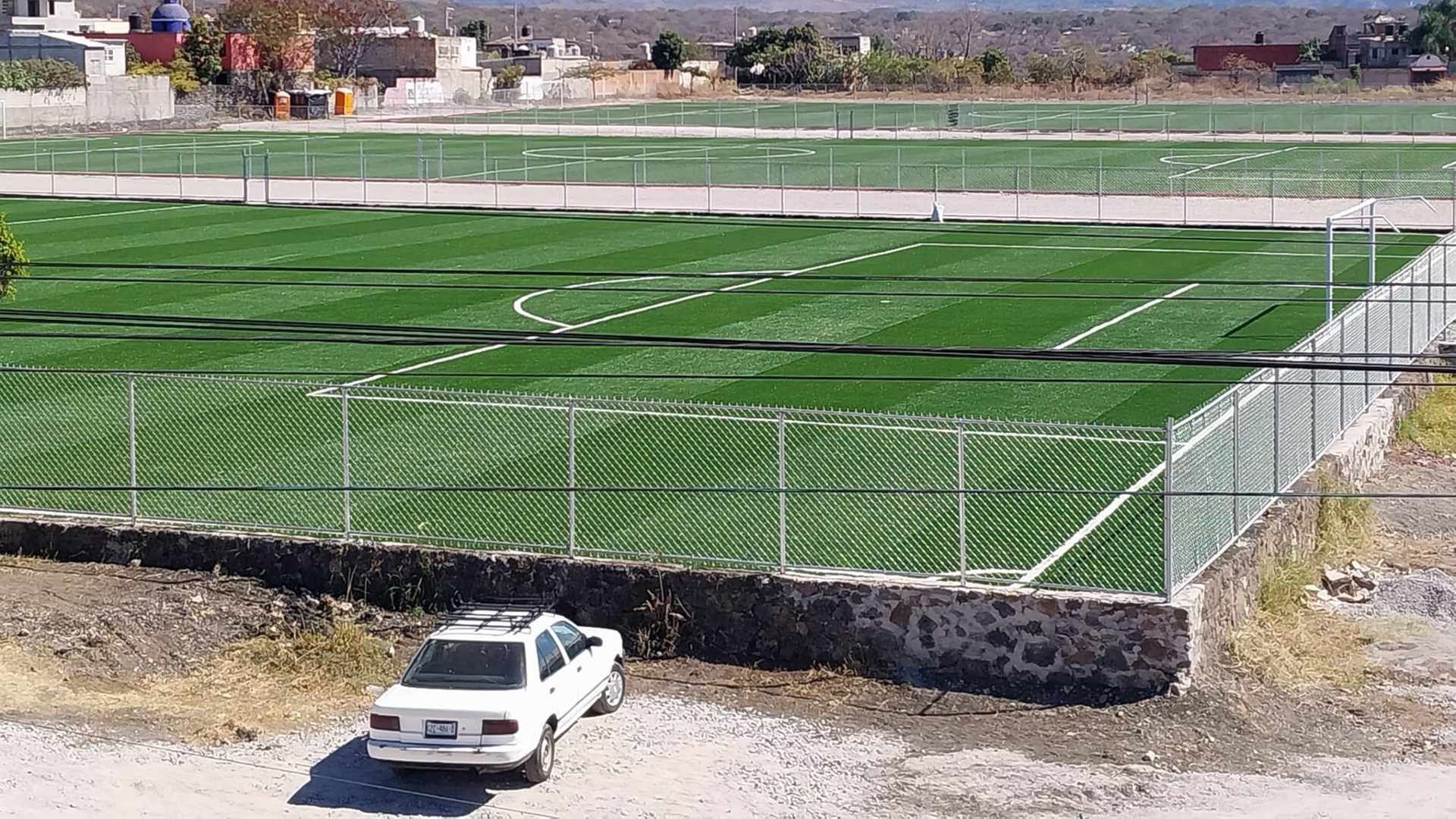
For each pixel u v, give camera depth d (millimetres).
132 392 26266
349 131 124125
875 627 22328
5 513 26625
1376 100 156750
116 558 25703
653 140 116062
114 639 23125
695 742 20250
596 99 175375
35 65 123938
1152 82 182875
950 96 174875
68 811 18359
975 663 21953
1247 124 124375
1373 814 18281
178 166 89250
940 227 67938
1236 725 20531
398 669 22688
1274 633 23234
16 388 35219
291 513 27016
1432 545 28344
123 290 51312
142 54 157250
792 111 151875
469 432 31328
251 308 47719
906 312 46625
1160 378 37094
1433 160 90375
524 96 170375
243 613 24094
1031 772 19359
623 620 23328
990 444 29938
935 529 25469
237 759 19812
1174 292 50188
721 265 56531
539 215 72688
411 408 33188
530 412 32812
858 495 27172
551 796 18672
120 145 107250
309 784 19094
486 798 18641
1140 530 25141
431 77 164125
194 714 21219
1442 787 18938
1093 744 20109
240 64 152375
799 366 38812
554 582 23609
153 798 18734
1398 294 37281
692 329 43906
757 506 26812
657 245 62188
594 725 20734
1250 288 50812
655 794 18766
